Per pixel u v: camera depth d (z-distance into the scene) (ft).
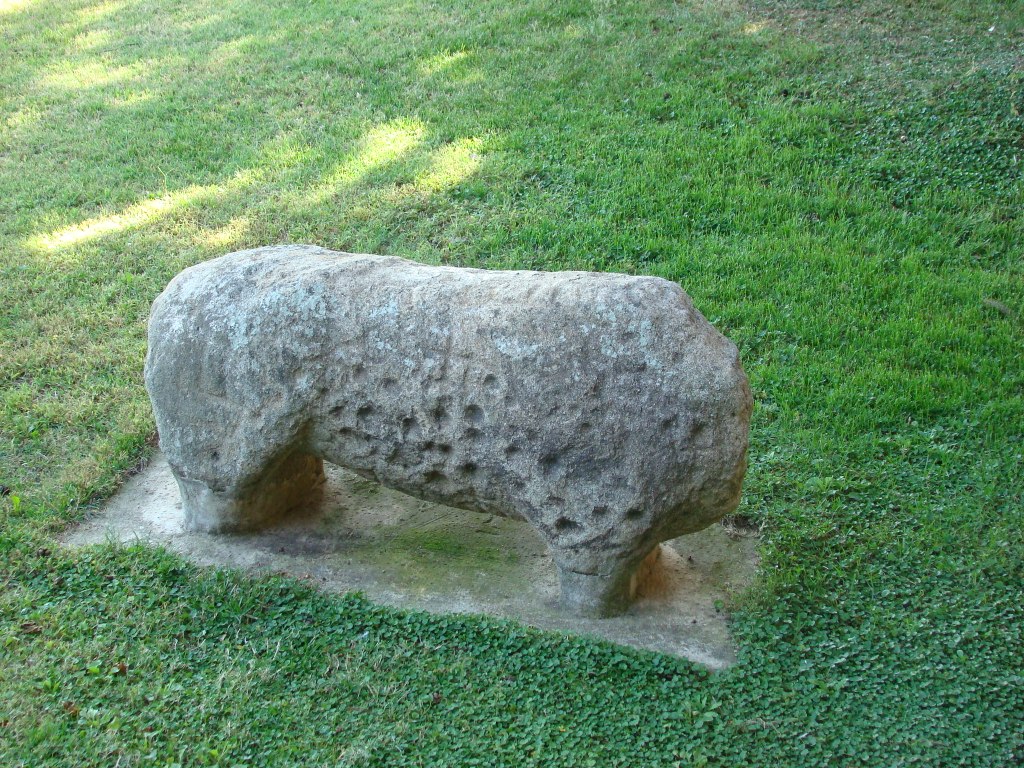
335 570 14.47
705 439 12.34
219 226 24.56
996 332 19.70
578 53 31.04
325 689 12.35
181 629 13.34
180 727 11.76
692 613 13.73
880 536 15.33
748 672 12.66
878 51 29.89
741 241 22.85
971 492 16.31
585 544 12.84
